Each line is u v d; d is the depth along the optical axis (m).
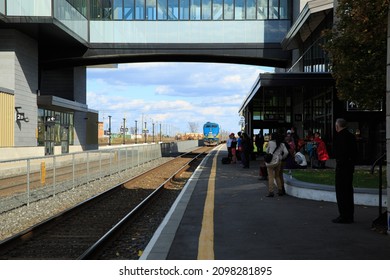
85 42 36.53
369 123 22.25
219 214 9.73
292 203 11.05
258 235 7.58
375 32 11.90
